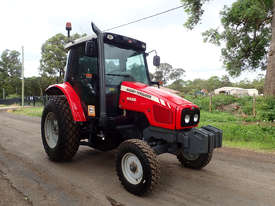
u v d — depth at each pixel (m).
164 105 3.09
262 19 13.48
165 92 3.43
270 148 5.38
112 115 3.63
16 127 8.88
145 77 4.18
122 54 3.87
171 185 3.22
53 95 5.01
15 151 5.00
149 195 2.89
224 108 12.36
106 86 3.55
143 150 2.80
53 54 30.44
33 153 4.84
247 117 9.48
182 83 75.69
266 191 3.06
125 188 3.02
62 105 4.06
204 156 3.71
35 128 8.60
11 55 66.38
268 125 7.64
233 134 6.66
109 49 3.72
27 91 61.31
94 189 3.04
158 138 3.21
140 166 2.89
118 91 3.71
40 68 31.39
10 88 60.62
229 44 15.21
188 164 3.95
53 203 2.63
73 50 4.37
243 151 5.14
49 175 3.53
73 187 3.09
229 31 14.71
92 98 3.78
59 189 3.02
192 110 3.13
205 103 13.34
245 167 4.04
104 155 4.73
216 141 3.12
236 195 2.93
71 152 4.07
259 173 3.75
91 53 3.46
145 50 4.28
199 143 2.91
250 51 15.29
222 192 3.01
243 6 13.32
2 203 2.61
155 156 2.81
